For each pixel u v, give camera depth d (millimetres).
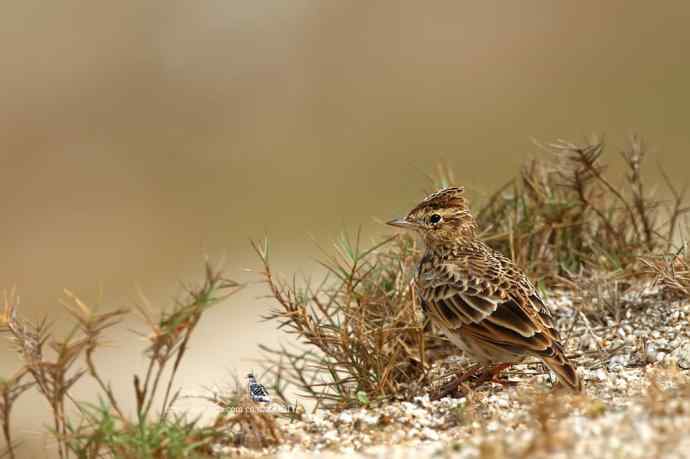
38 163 30594
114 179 29734
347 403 7844
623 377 7449
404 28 35781
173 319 6645
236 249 24000
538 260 9617
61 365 6656
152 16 35688
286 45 35500
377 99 33094
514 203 9875
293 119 32594
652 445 5547
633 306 8703
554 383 7574
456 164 27594
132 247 25406
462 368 8180
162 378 13703
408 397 7840
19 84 33031
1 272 24500
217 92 33844
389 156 29250
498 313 7484
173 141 31594
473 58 34312
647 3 34562
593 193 9992
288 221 25422
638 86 31094
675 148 26844
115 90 33562
